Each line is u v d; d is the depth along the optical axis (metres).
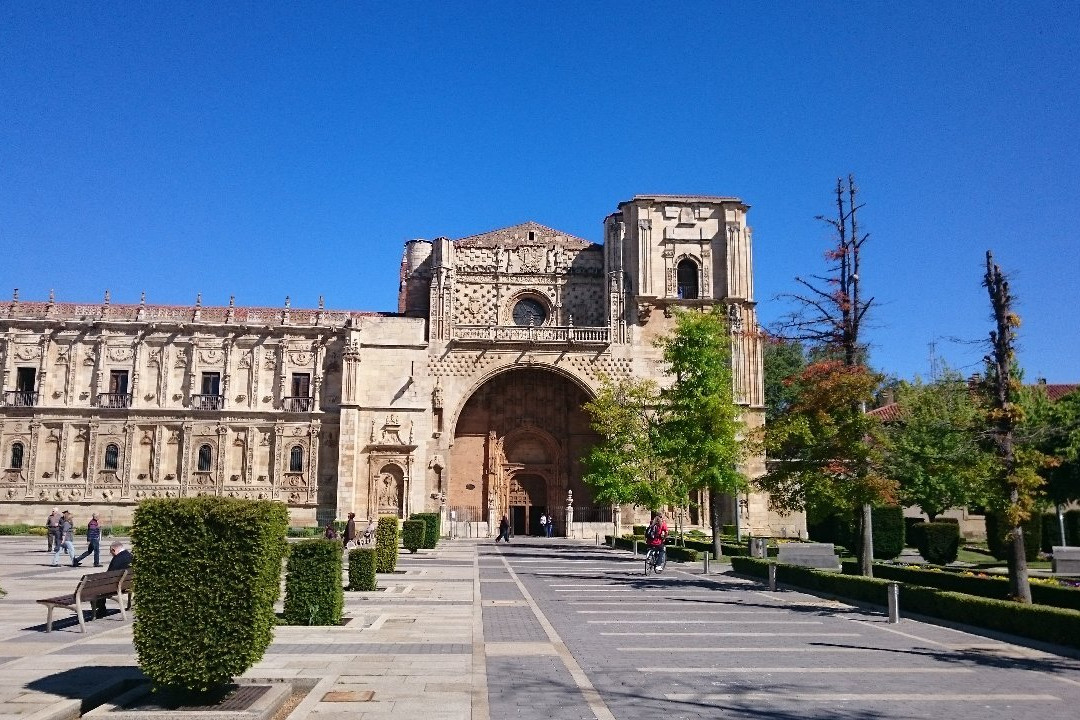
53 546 45.50
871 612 24.88
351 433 67.75
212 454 67.94
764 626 21.59
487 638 18.72
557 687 13.89
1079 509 58.56
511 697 13.12
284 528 13.19
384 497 68.25
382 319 70.81
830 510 32.94
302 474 68.06
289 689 12.77
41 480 66.56
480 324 74.25
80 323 68.25
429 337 72.12
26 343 68.19
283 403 68.94
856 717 12.38
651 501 50.06
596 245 78.31
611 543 62.09
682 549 47.03
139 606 11.67
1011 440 24.34
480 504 74.88
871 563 30.72
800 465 31.88
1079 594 23.27
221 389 68.56
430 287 73.88
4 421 67.00
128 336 68.94
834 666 16.25
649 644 18.44
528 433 76.56
